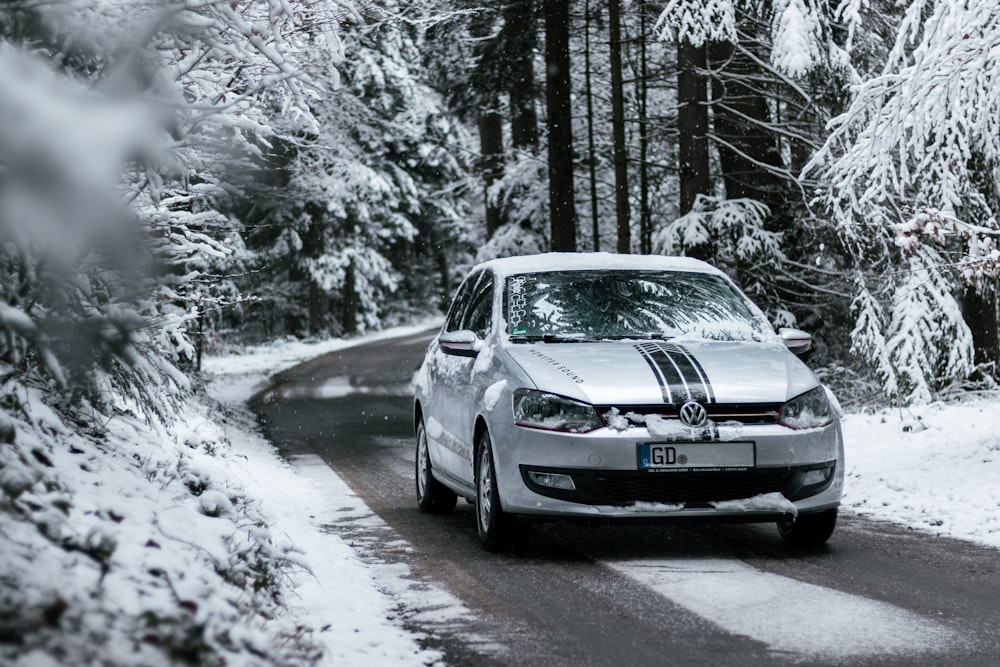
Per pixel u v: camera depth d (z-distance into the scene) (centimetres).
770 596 519
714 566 595
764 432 601
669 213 2659
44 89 221
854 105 950
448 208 5681
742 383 621
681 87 1725
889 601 507
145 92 287
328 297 5256
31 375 507
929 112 918
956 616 477
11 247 323
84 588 298
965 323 1480
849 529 723
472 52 2284
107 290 408
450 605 503
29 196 218
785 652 419
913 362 1447
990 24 868
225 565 416
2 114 213
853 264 1675
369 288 5328
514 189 2533
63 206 221
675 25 1488
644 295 738
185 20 373
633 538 690
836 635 445
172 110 237
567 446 594
